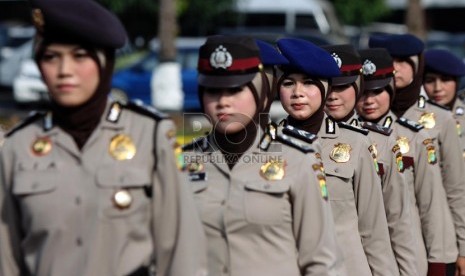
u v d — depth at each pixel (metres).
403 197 9.23
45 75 5.92
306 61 8.26
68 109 5.94
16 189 5.91
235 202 6.70
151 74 32.50
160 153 5.96
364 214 8.56
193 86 32.56
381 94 10.27
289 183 6.72
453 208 10.95
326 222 6.78
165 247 6.04
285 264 6.68
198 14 44.94
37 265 5.91
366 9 50.00
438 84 13.04
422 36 35.62
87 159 5.94
